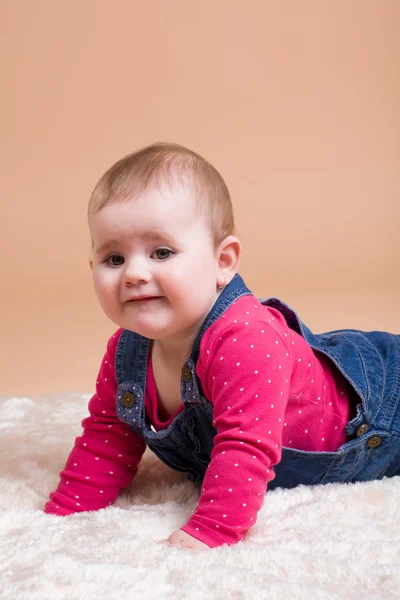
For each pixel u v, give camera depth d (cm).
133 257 134
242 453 131
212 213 141
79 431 194
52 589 111
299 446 151
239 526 129
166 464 159
